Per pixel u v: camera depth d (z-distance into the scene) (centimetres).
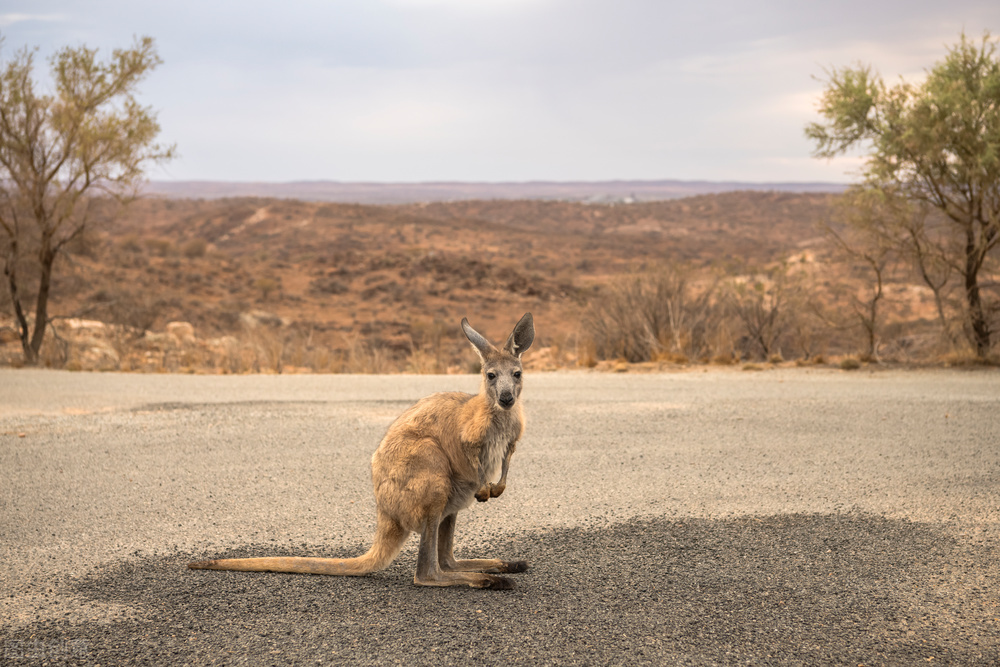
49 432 927
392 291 5728
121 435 908
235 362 1900
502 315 5162
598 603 425
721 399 1126
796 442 832
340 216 13100
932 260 1510
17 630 395
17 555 508
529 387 1288
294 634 388
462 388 1338
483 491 440
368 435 909
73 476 716
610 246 11581
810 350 1731
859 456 762
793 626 395
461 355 2456
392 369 1938
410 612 414
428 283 6006
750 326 1827
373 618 407
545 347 2156
